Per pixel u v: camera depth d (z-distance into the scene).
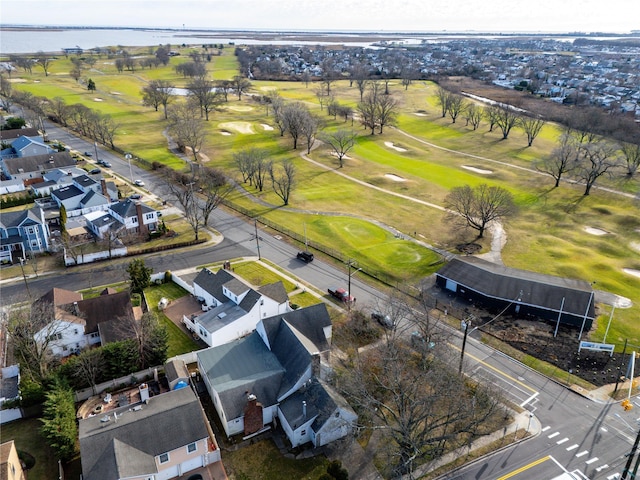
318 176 143.50
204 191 125.44
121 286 82.56
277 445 51.84
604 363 65.25
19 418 55.22
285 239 102.06
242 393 53.31
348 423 52.22
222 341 66.75
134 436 46.44
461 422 53.31
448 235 104.31
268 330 61.28
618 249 98.69
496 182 139.75
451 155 169.50
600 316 75.81
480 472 48.62
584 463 49.78
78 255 90.69
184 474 48.38
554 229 108.44
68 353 65.75
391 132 198.38
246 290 71.75
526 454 50.78
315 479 47.84
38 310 65.19
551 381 61.81
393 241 101.19
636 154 141.00
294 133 168.75
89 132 180.62
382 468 49.22
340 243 100.12
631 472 48.09
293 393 54.97
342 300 78.94
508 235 104.44
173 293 81.31
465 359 65.44
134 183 131.62
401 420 46.66
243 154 139.12
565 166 138.88
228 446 51.62
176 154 161.12
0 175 134.62
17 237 92.06
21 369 59.97
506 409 56.62
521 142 183.25
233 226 108.19
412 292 82.06
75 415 53.31
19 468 46.09
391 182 139.62
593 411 56.84
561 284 77.81
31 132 165.25
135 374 60.00
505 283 78.75
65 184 124.94
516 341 69.69
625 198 125.81
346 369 62.25
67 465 48.75
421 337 64.38
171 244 97.50
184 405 49.53
